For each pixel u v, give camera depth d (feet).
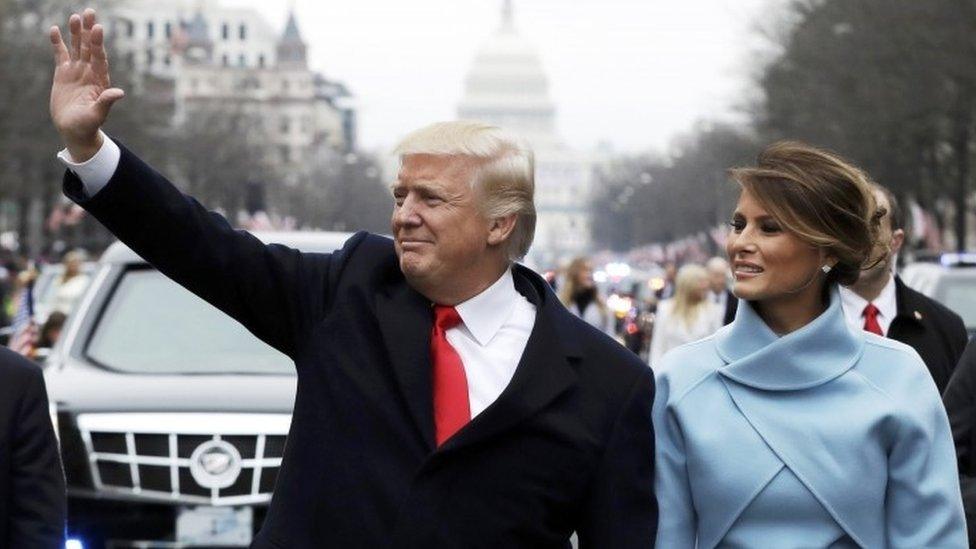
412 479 19.98
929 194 235.61
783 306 21.40
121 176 20.43
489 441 20.20
